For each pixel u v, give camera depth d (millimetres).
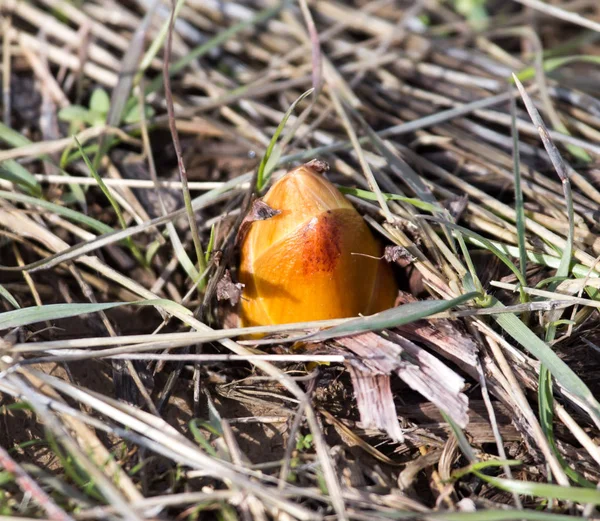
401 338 499
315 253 497
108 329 512
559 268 508
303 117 531
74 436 491
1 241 529
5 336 501
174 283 529
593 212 526
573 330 508
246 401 506
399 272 517
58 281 524
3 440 497
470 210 530
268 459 496
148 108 557
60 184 539
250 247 504
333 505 479
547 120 558
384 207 512
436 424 500
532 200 536
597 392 505
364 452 499
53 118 559
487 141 556
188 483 490
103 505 478
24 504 480
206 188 532
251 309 506
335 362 504
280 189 500
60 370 505
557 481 486
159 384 508
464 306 505
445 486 489
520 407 494
